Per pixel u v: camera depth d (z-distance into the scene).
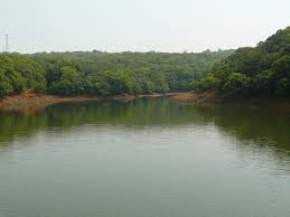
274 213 29.45
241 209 30.23
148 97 163.88
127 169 41.12
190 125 70.75
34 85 134.38
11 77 119.81
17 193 33.81
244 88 108.94
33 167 41.69
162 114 89.94
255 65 115.69
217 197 32.78
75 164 42.97
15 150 49.50
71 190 34.56
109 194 33.59
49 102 133.25
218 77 121.62
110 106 116.56
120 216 29.08
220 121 75.38
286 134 58.88
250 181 36.72
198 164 42.88
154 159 45.25
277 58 109.31
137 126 70.00
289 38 116.75
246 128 65.62
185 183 36.44
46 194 33.59
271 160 43.72
